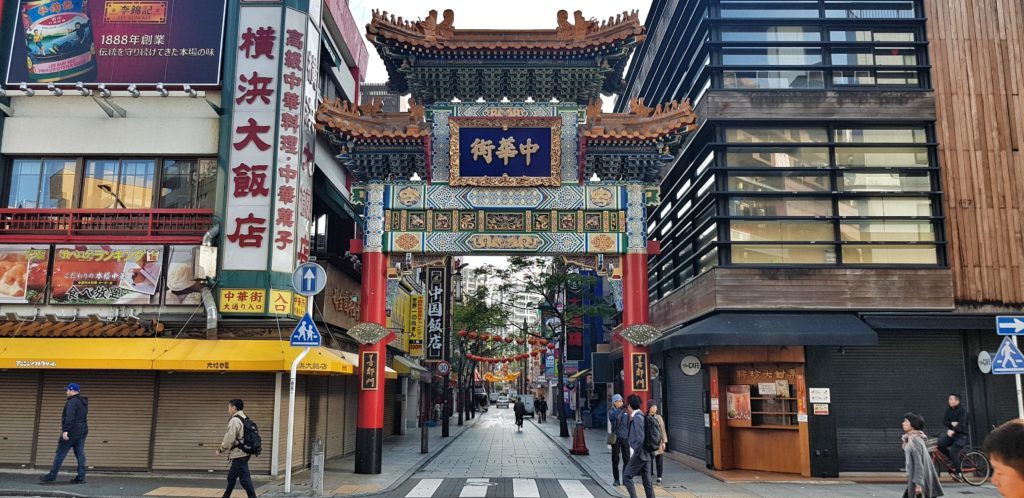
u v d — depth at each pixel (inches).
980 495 556.1
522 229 685.9
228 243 669.9
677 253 915.4
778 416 710.5
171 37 716.0
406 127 690.2
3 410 642.2
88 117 709.3
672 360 921.5
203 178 707.4
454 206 689.0
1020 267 705.0
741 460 729.6
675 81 919.7
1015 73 737.6
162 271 674.2
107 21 720.3
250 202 677.9
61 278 673.6
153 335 648.4
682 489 601.6
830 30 756.6
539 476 681.6
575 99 716.0
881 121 725.9
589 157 693.9
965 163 721.6
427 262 692.7
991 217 713.6
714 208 738.2
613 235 685.3
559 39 677.9
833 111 724.0
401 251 684.1
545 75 695.1
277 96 695.1
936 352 698.2
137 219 689.6
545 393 3216.0
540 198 690.2
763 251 714.8
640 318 671.8
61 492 522.9
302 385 705.6
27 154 706.2
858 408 685.9
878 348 695.7
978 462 610.2
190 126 707.4
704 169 791.7
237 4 714.2
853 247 716.7
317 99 762.2
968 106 730.8
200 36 716.7
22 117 709.3
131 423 641.0
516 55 680.4
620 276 684.7
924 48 745.6
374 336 665.0
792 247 716.0
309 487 577.6
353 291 869.2
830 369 677.9
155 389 646.5
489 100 716.0
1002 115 729.6
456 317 1694.1
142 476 622.2
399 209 692.1
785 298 692.7
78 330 638.5
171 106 711.7
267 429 640.4
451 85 708.0
